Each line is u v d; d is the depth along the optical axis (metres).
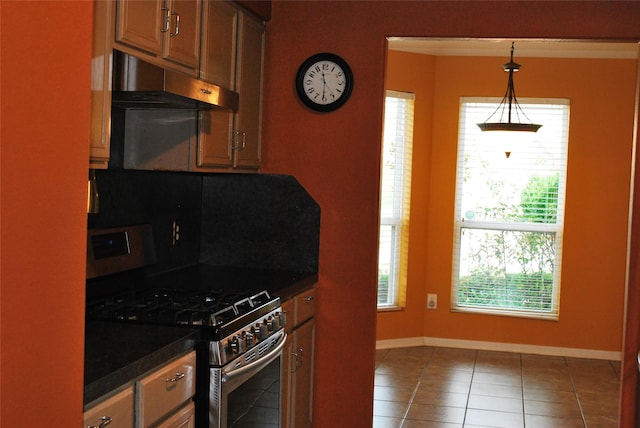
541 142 6.65
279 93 4.22
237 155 3.89
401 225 6.72
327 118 4.19
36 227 1.62
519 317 6.71
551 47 6.52
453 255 6.80
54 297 1.68
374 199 4.18
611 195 6.55
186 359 2.62
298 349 3.91
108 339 2.53
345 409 4.27
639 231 3.94
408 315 6.78
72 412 1.77
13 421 1.56
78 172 1.75
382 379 5.77
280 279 3.93
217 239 4.43
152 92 2.79
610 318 6.60
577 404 5.27
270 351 3.24
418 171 6.70
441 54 6.69
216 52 3.53
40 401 1.65
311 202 4.25
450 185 6.74
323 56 4.15
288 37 4.19
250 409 3.12
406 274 6.73
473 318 6.79
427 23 4.06
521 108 6.61
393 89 6.51
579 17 3.92
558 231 6.67
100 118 2.51
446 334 6.83
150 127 3.54
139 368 2.27
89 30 1.77
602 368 6.30
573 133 6.55
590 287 6.62
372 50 4.12
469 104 6.72
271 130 4.25
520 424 4.81
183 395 2.61
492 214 6.77
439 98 6.71
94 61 2.45
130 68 2.67
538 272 6.73
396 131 6.63
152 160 3.55
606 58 6.50
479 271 6.80
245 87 3.93
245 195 4.37
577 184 6.58
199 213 4.43
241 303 3.22
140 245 3.68
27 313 1.60
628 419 4.00
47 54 1.63
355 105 4.16
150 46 2.88
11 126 1.53
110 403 2.11
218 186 4.41
